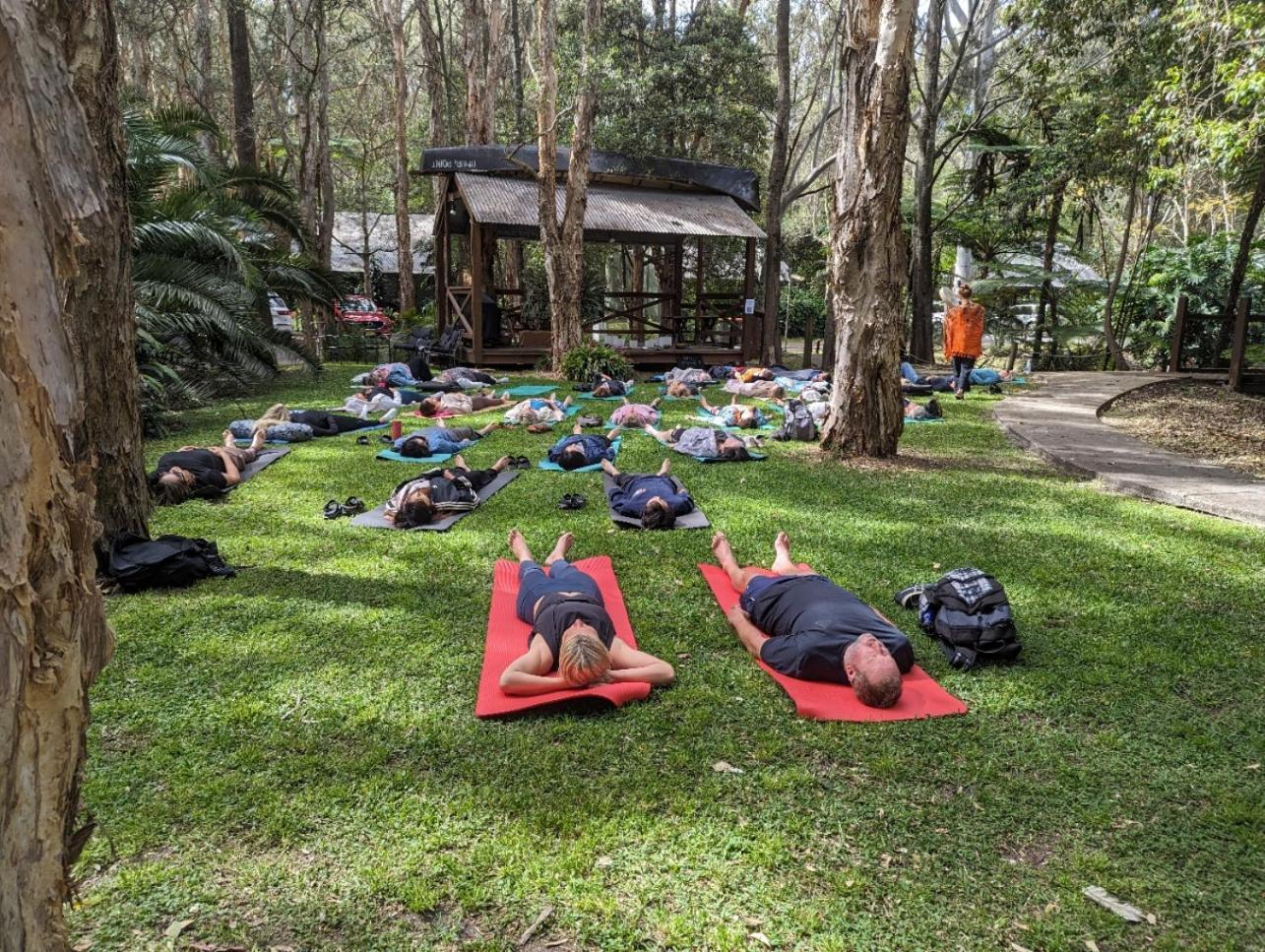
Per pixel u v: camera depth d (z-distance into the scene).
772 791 2.94
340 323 19.77
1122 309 19.19
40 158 1.18
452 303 17.00
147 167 10.97
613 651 3.73
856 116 7.71
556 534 5.77
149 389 9.09
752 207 17.38
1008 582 4.95
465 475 6.71
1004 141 19.28
